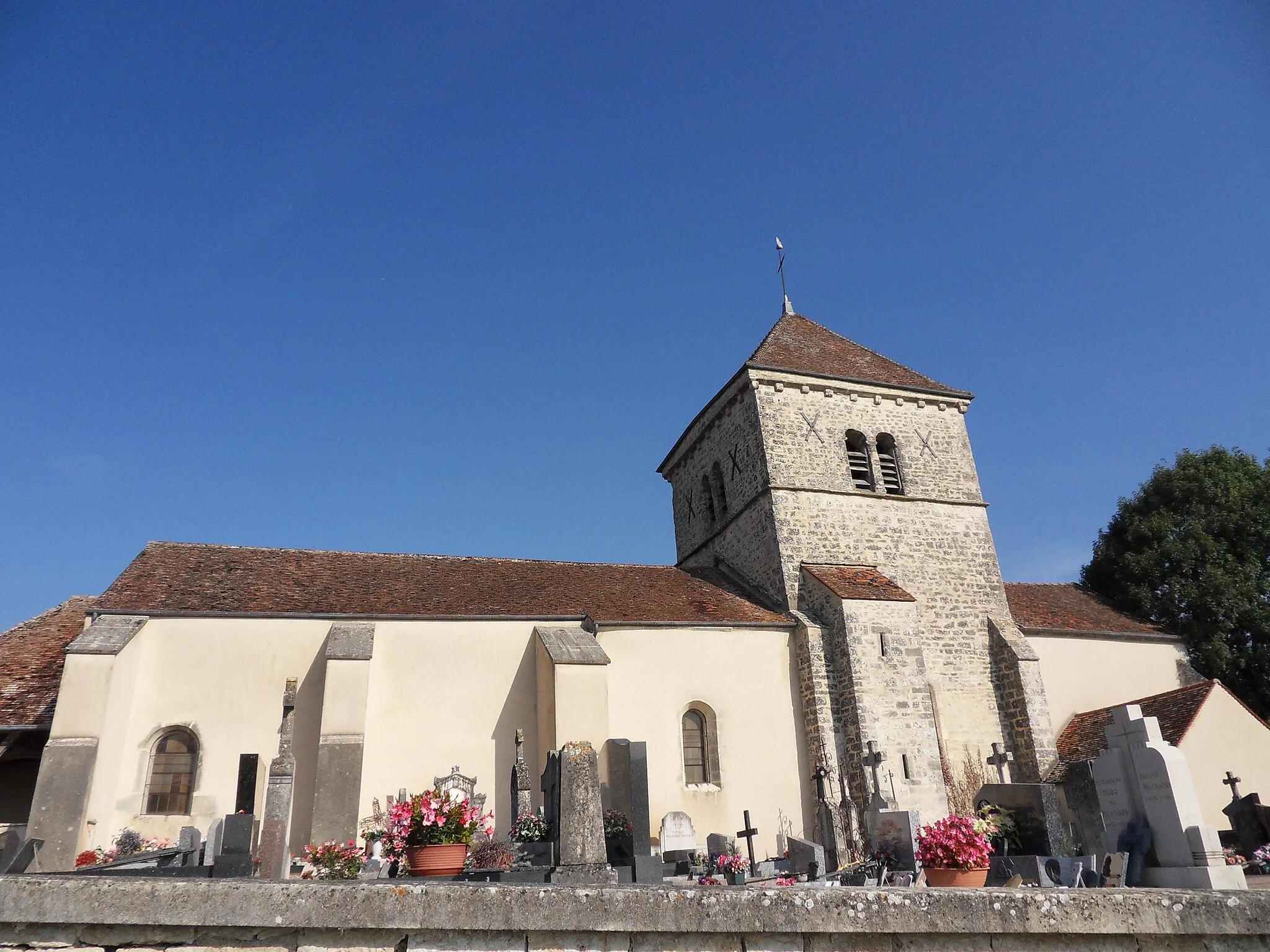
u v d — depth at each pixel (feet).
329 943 13.55
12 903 13.33
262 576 69.15
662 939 13.87
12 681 60.70
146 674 59.41
